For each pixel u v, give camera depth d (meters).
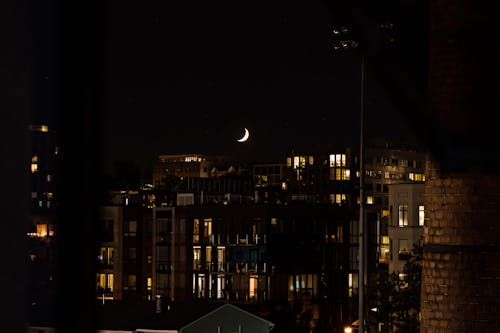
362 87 25.33
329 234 92.44
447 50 6.97
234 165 155.88
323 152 129.38
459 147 5.81
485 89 6.59
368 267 93.88
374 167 130.25
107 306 54.12
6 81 2.32
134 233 92.88
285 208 90.00
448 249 7.76
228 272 89.94
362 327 35.16
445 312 7.83
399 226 76.75
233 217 90.25
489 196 7.52
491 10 6.87
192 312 53.44
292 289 88.88
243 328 55.56
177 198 95.56
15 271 2.31
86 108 2.46
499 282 7.63
